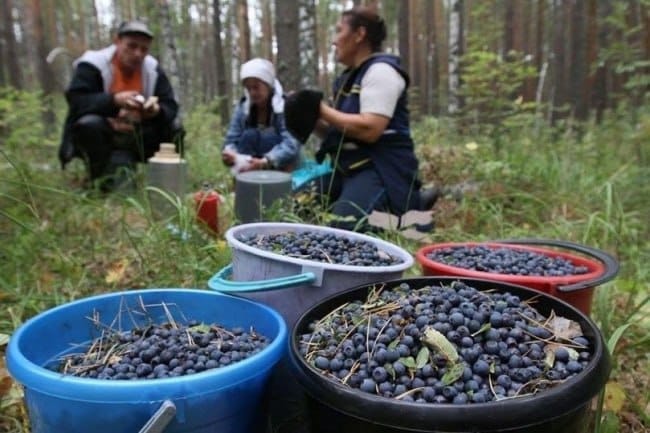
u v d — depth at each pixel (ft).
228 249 7.16
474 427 2.72
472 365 3.27
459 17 26.21
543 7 37.09
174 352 3.67
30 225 7.93
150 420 2.92
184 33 56.13
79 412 3.05
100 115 12.25
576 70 28.45
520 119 18.45
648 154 13.26
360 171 9.27
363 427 2.94
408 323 3.63
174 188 9.74
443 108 37.27
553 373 3.16
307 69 15.48
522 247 6.13
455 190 11.68
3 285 6.27
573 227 9.04
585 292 4.92
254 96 12.17
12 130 15.97
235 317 4.41
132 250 8.21
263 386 3.54
